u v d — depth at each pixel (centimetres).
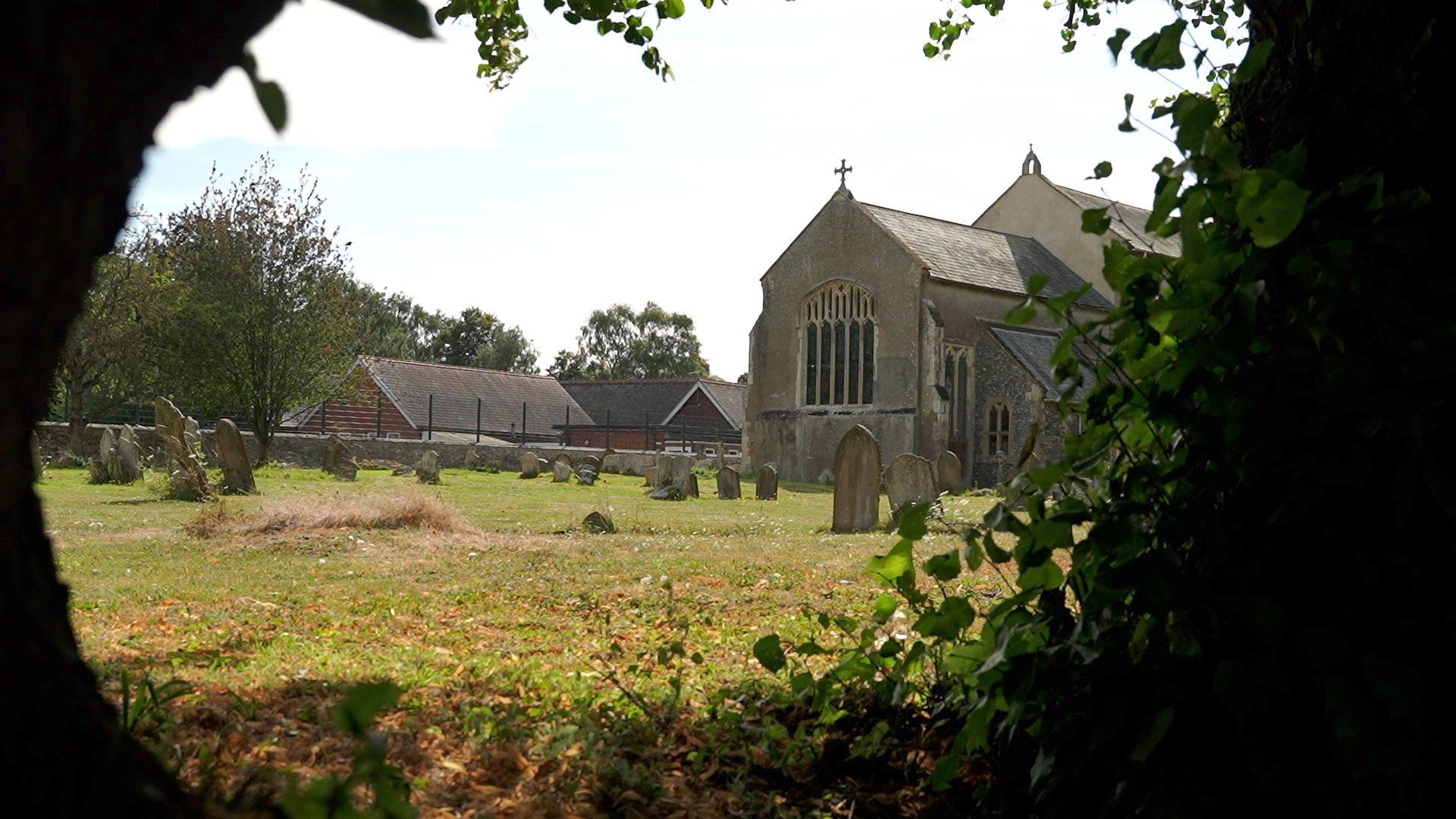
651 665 633
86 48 141
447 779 374
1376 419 293
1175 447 343
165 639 722
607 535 1747
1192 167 281
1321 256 305
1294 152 313
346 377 4153
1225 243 315
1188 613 311
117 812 157
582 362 12450
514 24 766
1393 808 300
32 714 156
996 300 4947
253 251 3756
